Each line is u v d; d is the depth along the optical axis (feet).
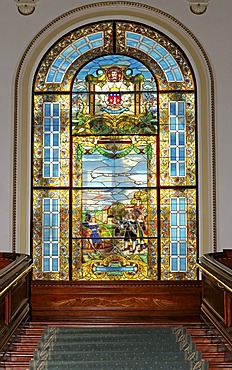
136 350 23.99
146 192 37.42
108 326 29.12
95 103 37.93
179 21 36.58
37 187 37.32
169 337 26.20
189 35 36.68
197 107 37.42
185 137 37.60
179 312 35.27
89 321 34.24
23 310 28.66
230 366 22.06
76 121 37.78
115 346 24.58
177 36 37.19
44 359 22.71
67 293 35.29
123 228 37.27
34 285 35.35
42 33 36.63
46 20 36.50
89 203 37.42
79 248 37.11
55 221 37.22
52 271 36.91
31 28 36.50
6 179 35.94
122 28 37.91
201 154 36.70
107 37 37.91
